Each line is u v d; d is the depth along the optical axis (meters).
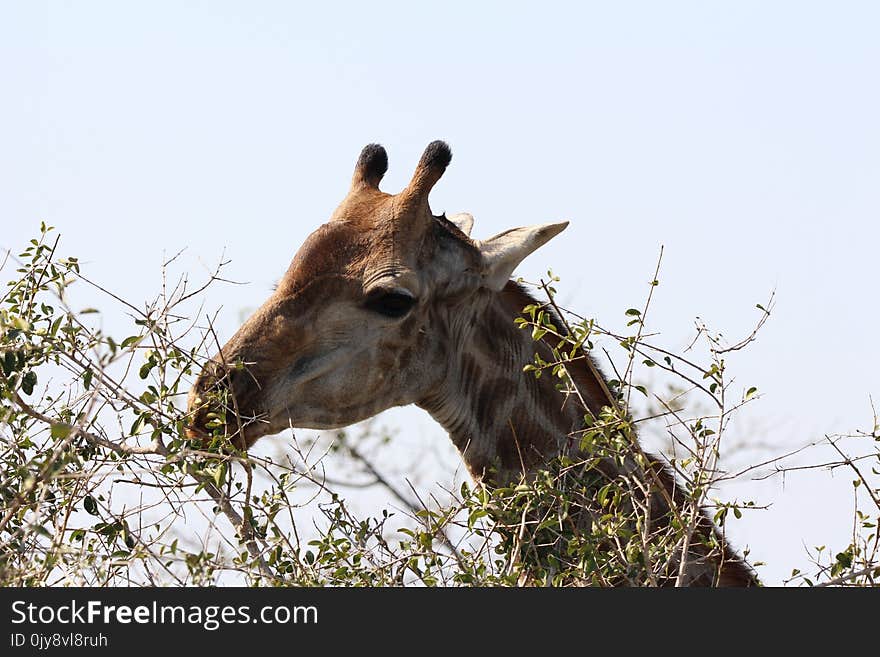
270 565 14.49
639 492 17.05
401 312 17.34
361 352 17.30
